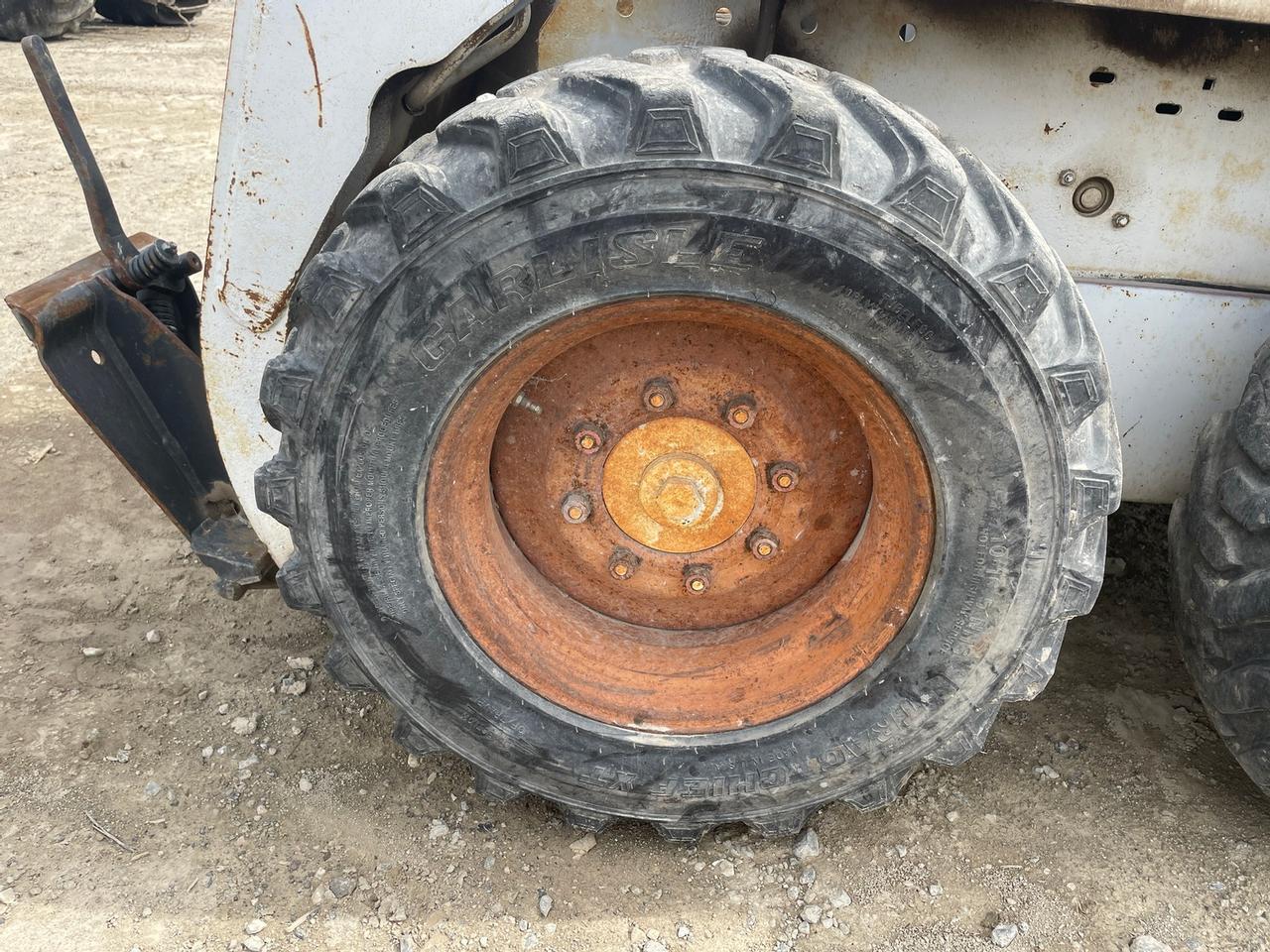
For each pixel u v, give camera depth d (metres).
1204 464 2.06
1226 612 1.93
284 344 1.98
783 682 1.93
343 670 1.98
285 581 1.87
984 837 2.13
